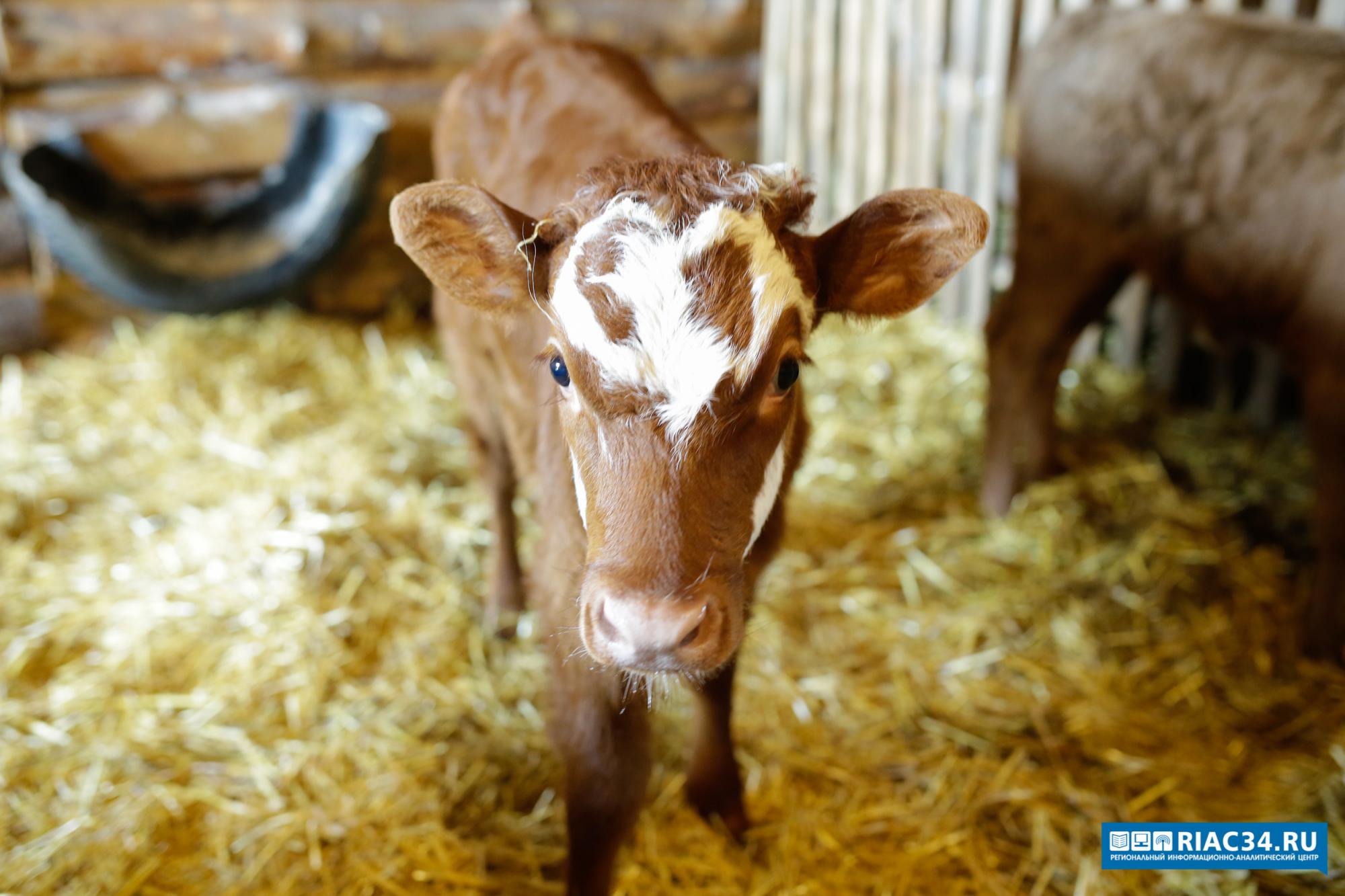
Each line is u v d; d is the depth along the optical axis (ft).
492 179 3.35
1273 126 3.65
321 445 4.95
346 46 6.07
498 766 3.40
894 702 3.67
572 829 2.73
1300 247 3.59
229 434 5.04
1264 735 3.56
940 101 6.20
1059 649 3.90
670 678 2.50
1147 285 5.51
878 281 2.48
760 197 2.26
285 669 3.68
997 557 4.37
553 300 2.22
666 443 2.09
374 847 3.10
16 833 3.11
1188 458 5.01
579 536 2.56
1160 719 3.62
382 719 3.52
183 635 3.80
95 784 3.25
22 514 4.44
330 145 5.81
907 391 5.60
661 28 6.86
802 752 3.46
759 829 3.21
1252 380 5.39
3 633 3.79
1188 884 3.04
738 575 2.20
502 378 3.19
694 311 2.07
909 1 6.14
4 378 5.43
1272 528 4.52
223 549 4.19
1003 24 5.68
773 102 7.22
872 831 3.22
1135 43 4.01
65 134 5.43
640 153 2.95
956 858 3.15
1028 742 3.52
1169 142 3.90
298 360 5.83
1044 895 3.05
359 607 3.99
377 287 6.52
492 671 3.78
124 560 4.17
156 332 5.91
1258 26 3.84
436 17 6.25
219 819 3.18
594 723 2.60
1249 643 3.91
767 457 2.27
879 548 4.45
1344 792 3.23
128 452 4.91
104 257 4.77
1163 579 4.19
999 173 6.02
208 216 5.96
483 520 4.50
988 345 4.62
